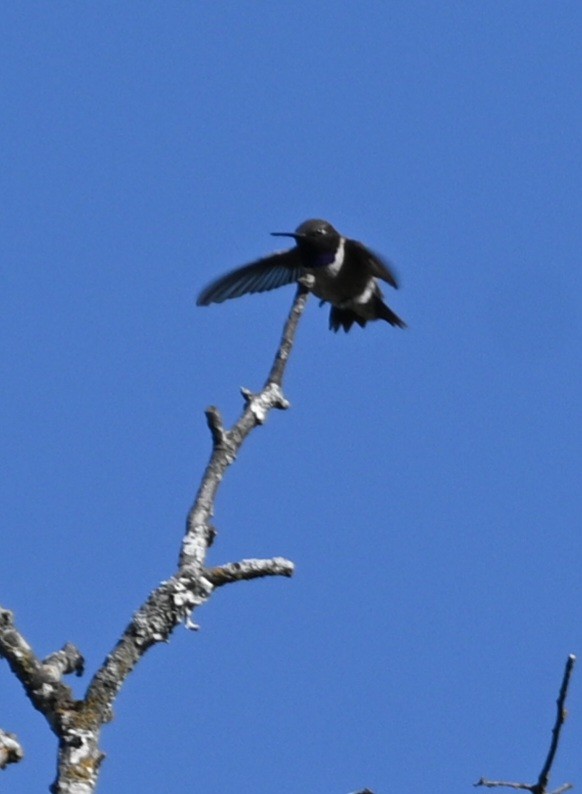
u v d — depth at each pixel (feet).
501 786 34.76
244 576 37.50
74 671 36.06
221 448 39.06
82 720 33.94
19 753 31.83
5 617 34.60
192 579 36.70
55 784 32.86
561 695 34.27
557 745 34.19
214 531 38.04
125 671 35.09
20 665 34.24
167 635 36.01
